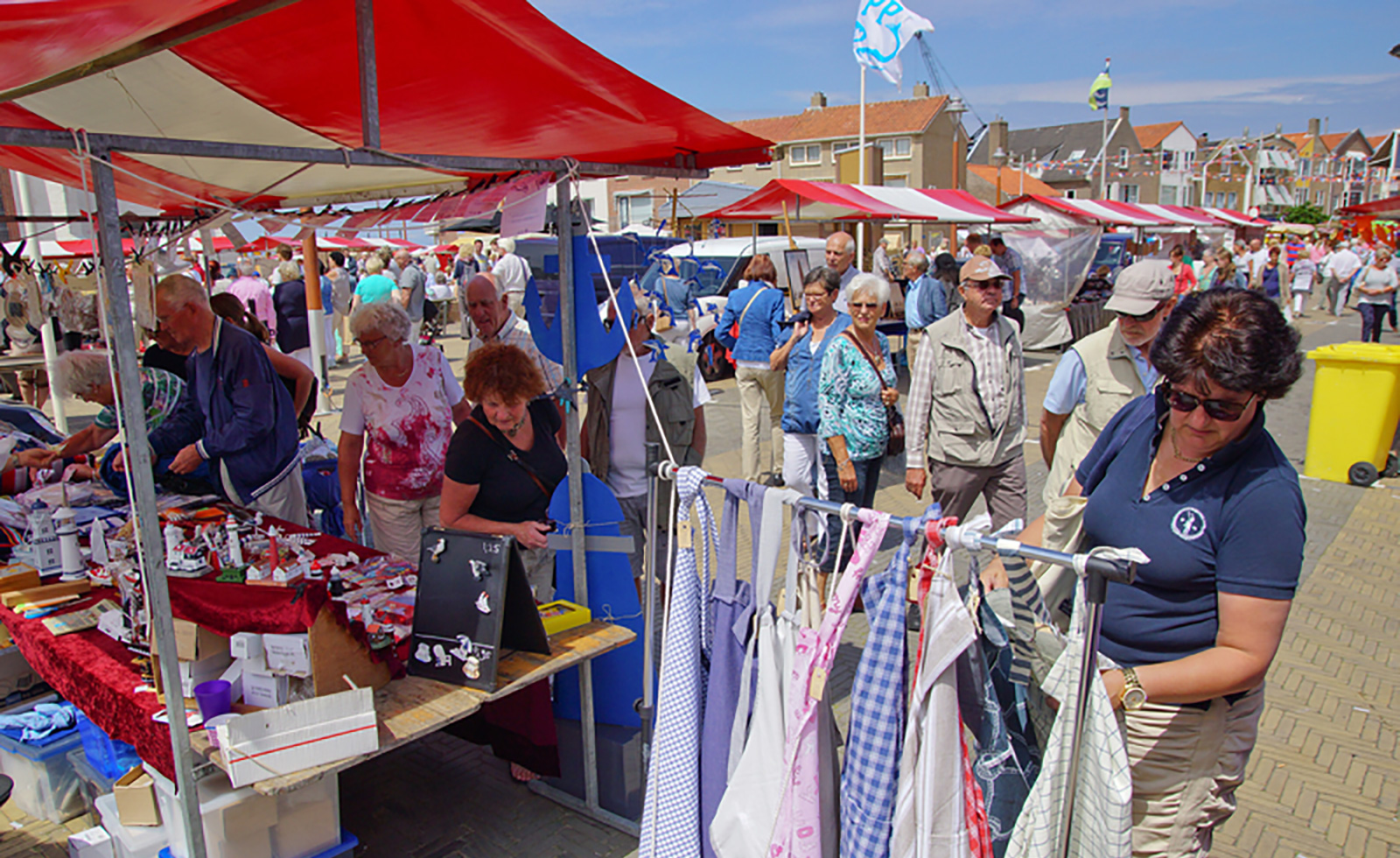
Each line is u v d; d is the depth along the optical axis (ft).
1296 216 210.18
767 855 6.56
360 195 13.61
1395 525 20.49
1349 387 23.72
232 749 6.73
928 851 5.70
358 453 13.42
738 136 10.41
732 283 39.11
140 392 6.72
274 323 34.65
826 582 13.99
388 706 7.86
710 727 7.27
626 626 10.25
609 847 9.70
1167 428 6.01
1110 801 5.18
